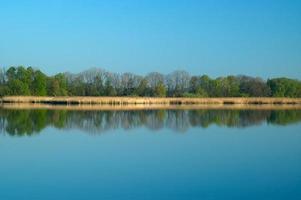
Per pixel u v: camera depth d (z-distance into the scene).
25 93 128.25
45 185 26.58
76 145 41.97
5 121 63.84
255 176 29.08
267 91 155.12
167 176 28.97
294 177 28.81
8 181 27.52
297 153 37.97
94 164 32.81
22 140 45.00
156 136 49.12
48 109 95.38
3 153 37.31
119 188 25.89
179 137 48.25
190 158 35.41
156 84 147.88
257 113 89.19
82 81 143.25
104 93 141.38
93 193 24.81
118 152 38.06
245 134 51.47
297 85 156.38
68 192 25.00
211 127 59.12
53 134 50.22
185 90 152.38
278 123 65.62
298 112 93.31
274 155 37.03
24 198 23.86
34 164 32.75
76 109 97.38
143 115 80.62
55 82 134.88
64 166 32.06
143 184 26.80
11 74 131.88
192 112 90.94
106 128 57.00
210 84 152.25
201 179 28.12
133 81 146.50
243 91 155.50
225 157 35.91
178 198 23.98
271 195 24.62
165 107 113.62
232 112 92.00
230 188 25.97
